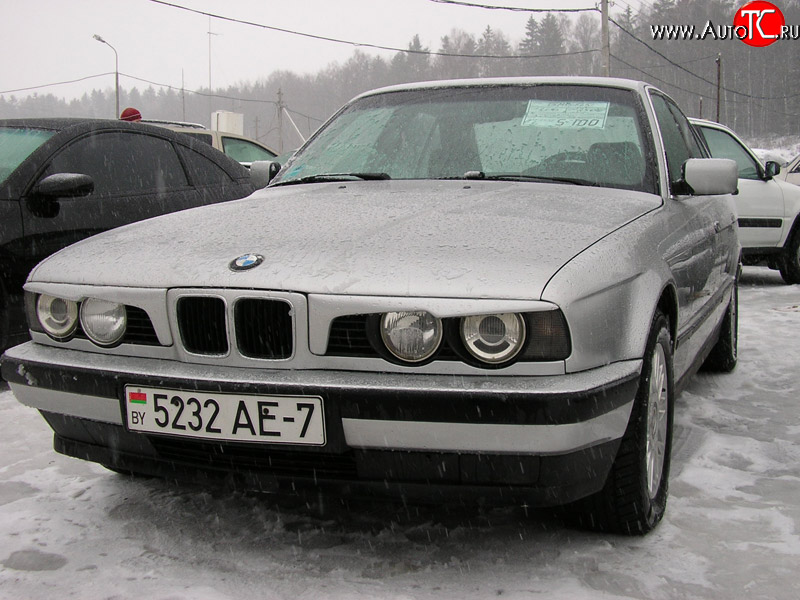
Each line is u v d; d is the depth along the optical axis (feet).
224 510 9.06
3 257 14.26
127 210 16.38
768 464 10.57
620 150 10.34
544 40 301.63
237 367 7.40
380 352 7.04
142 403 7.59
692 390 14.39
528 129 10.74
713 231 11.75
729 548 8.04
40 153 15.39
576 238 7.72
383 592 7.20
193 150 18.57
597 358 7.16
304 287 7.18
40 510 9.14
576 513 8.31
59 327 8.30
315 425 7.07
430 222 8.16
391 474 7.19
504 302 6.83
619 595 7.14
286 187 10.94
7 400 13.92
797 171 50.16
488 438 6.83
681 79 270.26
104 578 7.54
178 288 7.57
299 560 7.83
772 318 21.72
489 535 8.35
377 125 11.62
